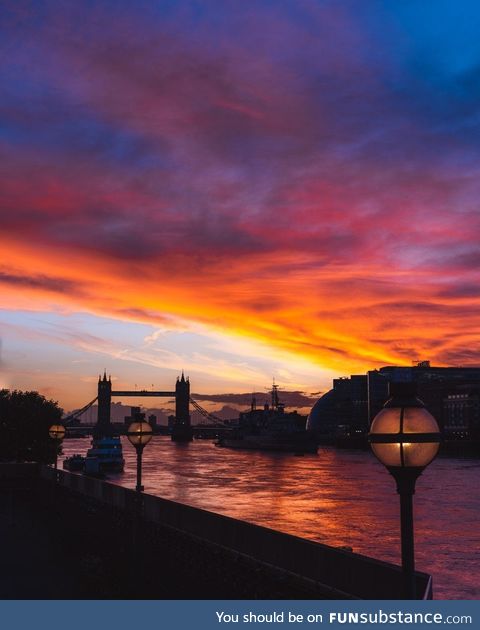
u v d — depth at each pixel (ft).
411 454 29.86
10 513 141.28
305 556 56.95
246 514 304.09
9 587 86.53
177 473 584.40
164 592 82.74
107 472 571.69
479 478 520.83
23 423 253.65
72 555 108.47
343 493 401.49
